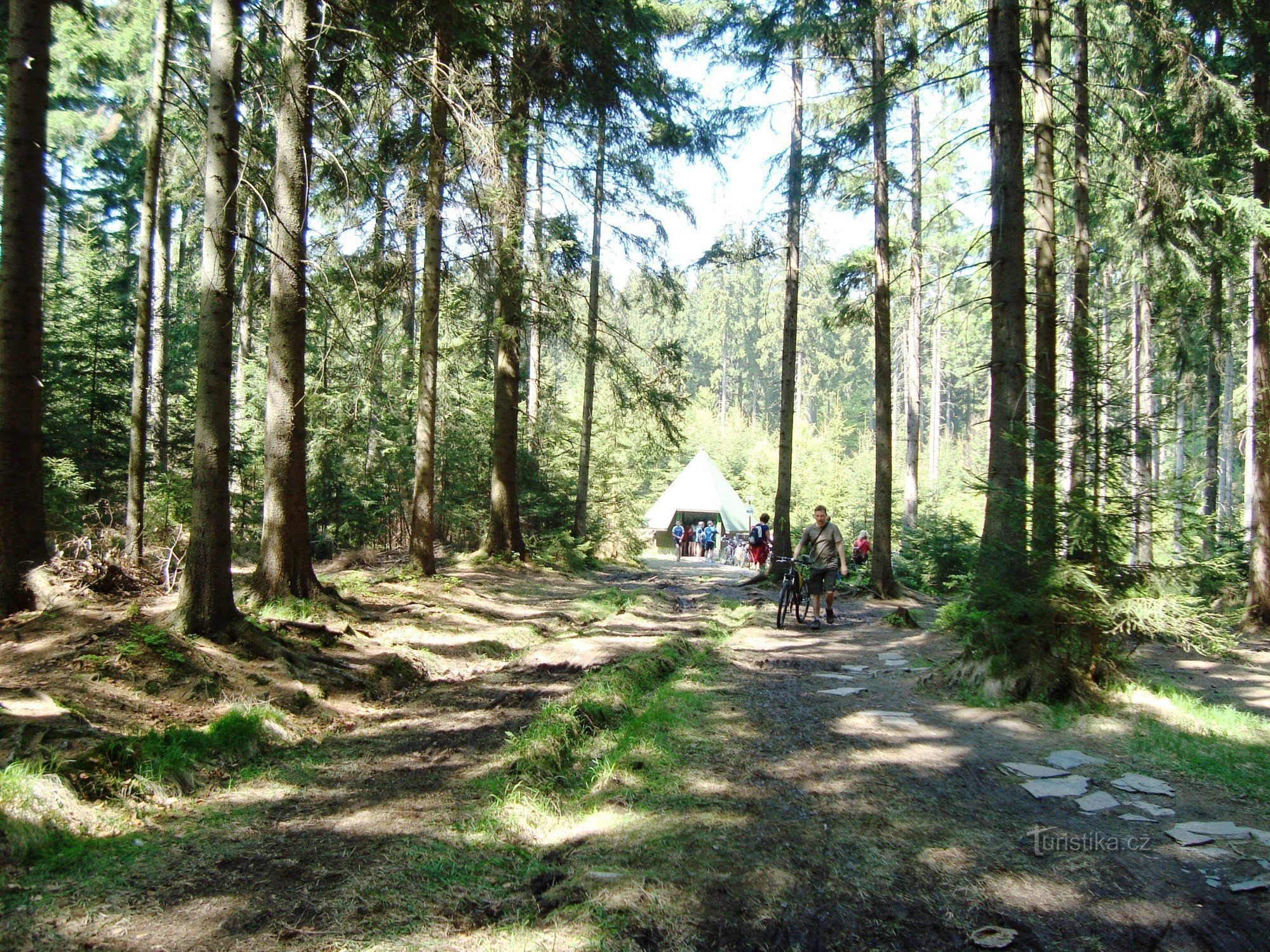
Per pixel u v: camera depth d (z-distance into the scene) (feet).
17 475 23.48
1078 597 22.15
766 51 49.01
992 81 26.58
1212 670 29.53
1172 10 37.35
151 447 58.18
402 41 31.65
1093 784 16.21
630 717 21.77
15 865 12.14
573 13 40.01
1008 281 25.89
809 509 141.38
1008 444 25.48
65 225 65.62
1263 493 40.24
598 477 92.07
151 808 15.01
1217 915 10.94
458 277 47.88
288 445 30.53
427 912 11.59
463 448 72.08
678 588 61.21
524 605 43.06
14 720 15.76
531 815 15.11
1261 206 37.24
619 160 60.08
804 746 18.81
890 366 51.57
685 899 11.64
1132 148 37.50
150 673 20.26
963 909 11.25
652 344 59.62
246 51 28.27
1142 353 68.95
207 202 24.11
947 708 22.40
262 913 11.43
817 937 10.66
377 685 25.26
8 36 26.35
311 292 31.63
